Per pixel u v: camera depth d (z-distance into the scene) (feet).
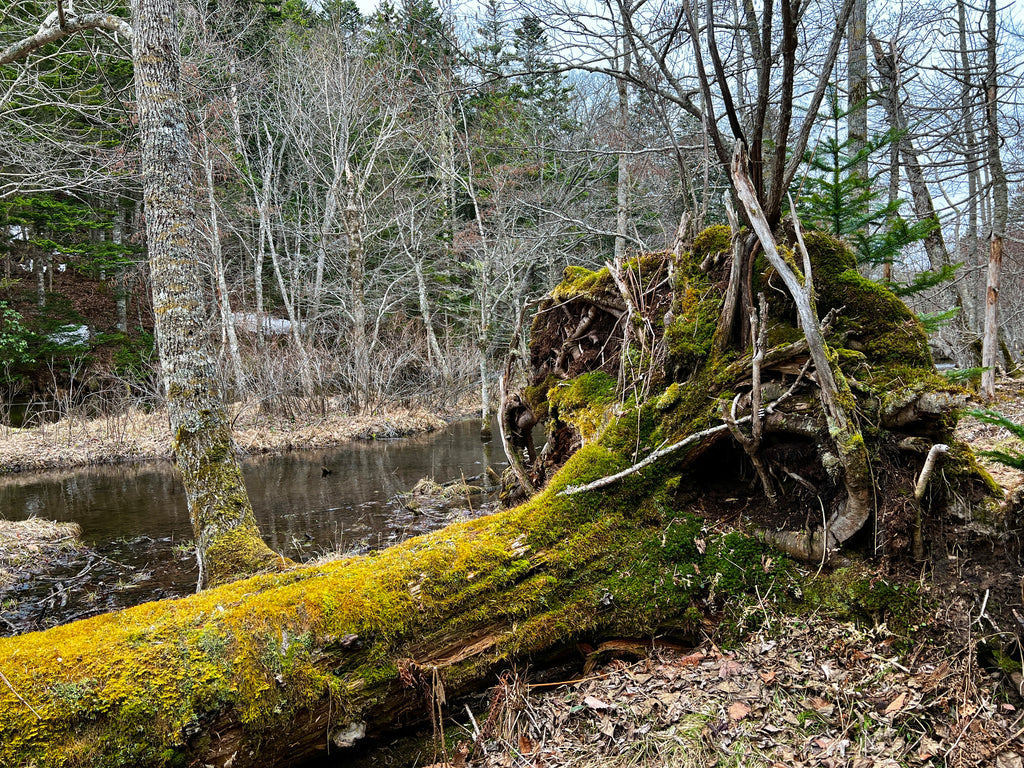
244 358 54.65
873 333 9.78
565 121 48.80
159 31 14.85
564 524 9.44
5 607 16.31
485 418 43.86
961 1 25.12
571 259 50.88
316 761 7.84
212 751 6.86
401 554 8.81
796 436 9.57
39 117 39.91
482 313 45.32
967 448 8.59
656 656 9.00
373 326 70.33
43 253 61.46
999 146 22.63
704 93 9.84
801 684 7.85
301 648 7.43
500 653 8.41
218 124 57.98
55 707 6.31
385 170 67.67
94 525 24.62
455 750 7.90
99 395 51.16
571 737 7.76
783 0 8.25
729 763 6.93
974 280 37.42
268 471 35.22
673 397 10.48
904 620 8.13
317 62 61.26
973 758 6.58
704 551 9.45
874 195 17.39
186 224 14.90
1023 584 7.45
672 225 43.83
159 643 7.07
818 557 9.03
